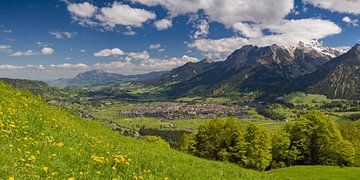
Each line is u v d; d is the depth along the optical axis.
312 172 58.84
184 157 27.34
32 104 25.88
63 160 13.62
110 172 13.88
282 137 88.06
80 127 26.25
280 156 88.56
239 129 93.19
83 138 19.59
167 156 24.75
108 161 15.16
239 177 24.48
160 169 17.94
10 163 11.37
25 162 11.96
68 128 21.11
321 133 85.94
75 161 13.96
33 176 10.74
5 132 15.08
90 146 18.00
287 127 91.94
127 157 17.86
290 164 89.12
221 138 93.44
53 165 12.52
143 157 19.88
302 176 56.09
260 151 82.19
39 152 13.30
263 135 82.94
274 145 88.75
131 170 15.21
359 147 91.94
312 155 88.69
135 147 25.70
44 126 18.56
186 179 17.73
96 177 12.70
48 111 26.17
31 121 18.70
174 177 17.36
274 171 64.88
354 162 86.62
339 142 85.44
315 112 88.12
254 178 26.08
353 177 51.31
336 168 60.62
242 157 83.12
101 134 27.95
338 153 85.00
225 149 91.88
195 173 20.16
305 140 87.19
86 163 14.09
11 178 9.45
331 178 51.41
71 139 18.00
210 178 20.19
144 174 15.48
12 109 19.86
